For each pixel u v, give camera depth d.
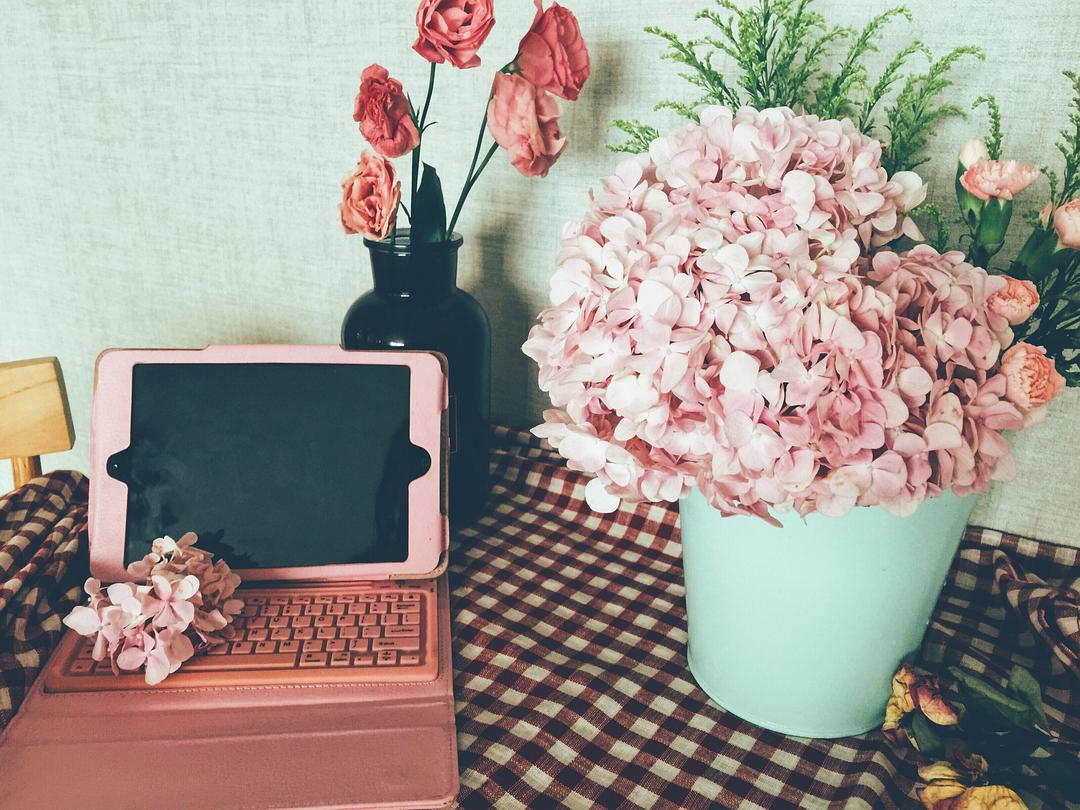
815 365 0.45
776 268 0.47
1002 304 0.48
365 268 1.06
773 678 0.60
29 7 1.17
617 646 0.71
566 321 0.54
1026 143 0.68
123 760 0.56
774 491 0.47
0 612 0.64
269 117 1.05
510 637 0.71
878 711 0.62
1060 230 0.49
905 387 0.46
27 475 0.83
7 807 0.52
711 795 0.56
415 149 0.76
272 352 0.74
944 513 0.53
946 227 0.72
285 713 0.61
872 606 0.55
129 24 1.10
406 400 0.74
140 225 1.22
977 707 0.52
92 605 0.64
